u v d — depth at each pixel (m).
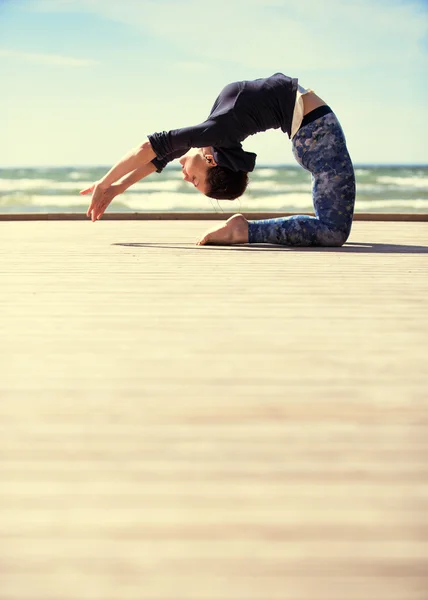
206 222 5.75
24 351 1.55
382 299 2.21
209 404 1.19
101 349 1.57
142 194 22.20
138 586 0.68
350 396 1.25
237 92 3.39
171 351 1.55
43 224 5.54
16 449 0.99
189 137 3.29
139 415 1.14
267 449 1.00
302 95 3.58
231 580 0.69
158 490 0.87
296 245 3.75
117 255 3.32
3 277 2.63
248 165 3.40
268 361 1.48
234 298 2.20
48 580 0.69
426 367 1.45
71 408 1.17
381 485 0.89
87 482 0.89
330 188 3.70
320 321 1.89
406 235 4.64
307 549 0.74
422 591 0.67
